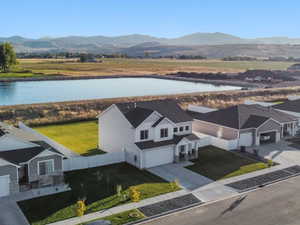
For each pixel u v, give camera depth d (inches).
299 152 1540.4
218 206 965.2
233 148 1571.1
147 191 1056.2
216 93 3292.3
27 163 1019.3
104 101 2689.5
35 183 1043.3
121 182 1128.8
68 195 1010.7
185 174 1227.9
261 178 1200.8
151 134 1332.4
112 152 1409.9
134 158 1300.4
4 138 1043.3
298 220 888.3
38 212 900.0
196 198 1017.5
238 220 881.5
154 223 857.5
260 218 895.7
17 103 2783.0
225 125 1664.6
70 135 1818.4
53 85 4077.3
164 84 4515.3
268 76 5162.4
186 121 1435.8
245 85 4340.6
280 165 1349.7
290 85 4330.7
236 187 1114.1
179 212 923.4
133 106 1433.3
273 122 1700.3
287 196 1045.2
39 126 2038.6
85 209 914.7
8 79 4244.6
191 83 4739.2
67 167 1219.9
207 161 1382.9
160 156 1323.8
